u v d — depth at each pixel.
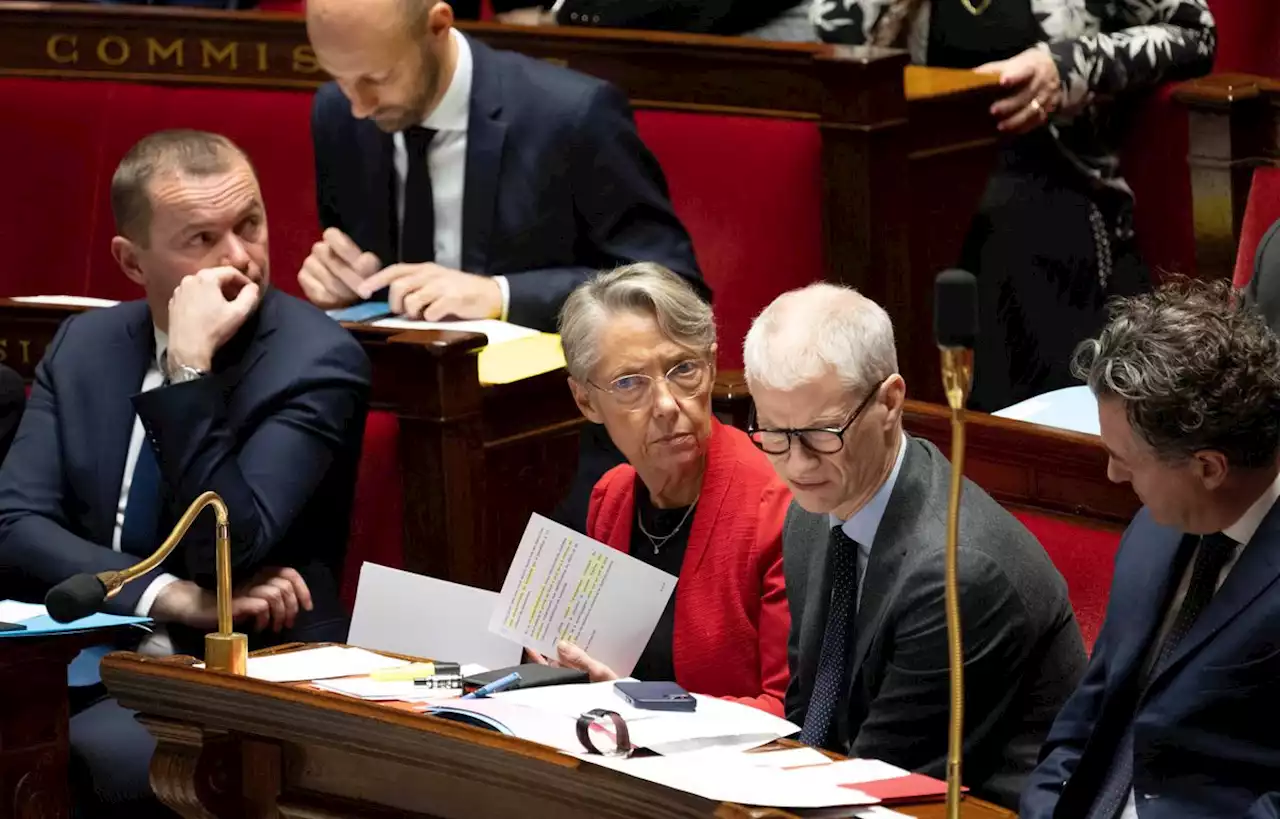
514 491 13.94
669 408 10.60
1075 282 16.28
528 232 15.02
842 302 9.36
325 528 13.06
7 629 10.98
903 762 9.27
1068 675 9.47
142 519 12.89
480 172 15.01
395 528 13.66
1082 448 11.11
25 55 17.97
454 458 13.44
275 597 12.56
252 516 12.38
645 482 11.02
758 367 9.38
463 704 8.71
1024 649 9.24
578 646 10.30
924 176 16.06
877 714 9.31
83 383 13.30
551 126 14.97
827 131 15.91
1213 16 18.23
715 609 10.65
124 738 12.28
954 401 6.74
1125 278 16.61
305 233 17.48
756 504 10.66
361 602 10.70
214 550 12.31
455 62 15.02
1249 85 15.90
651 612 10.30
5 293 18.17
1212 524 8.03
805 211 16.11
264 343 13.01
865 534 9.60
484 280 14.67
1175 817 7.86
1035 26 16.56
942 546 9.22
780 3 16.67
